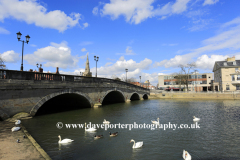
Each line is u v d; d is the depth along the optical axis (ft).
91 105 103.81
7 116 57.77
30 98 65.51
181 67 253.03
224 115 83.15
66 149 36.81
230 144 41.04
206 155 34.71
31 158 26.50
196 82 305.32
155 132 51.52
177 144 40.86
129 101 164.45
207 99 199.31
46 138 44.01
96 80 107.76
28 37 67.77
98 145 39.52
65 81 81.71
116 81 135.95
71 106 114.93
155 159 32.35
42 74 70.28
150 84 441.68
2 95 56.80
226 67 225.56
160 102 162.81
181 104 141.08
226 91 204.33
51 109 102.17
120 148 37.86
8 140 36.09
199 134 49.52
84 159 32.09
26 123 58.65
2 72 56.54
